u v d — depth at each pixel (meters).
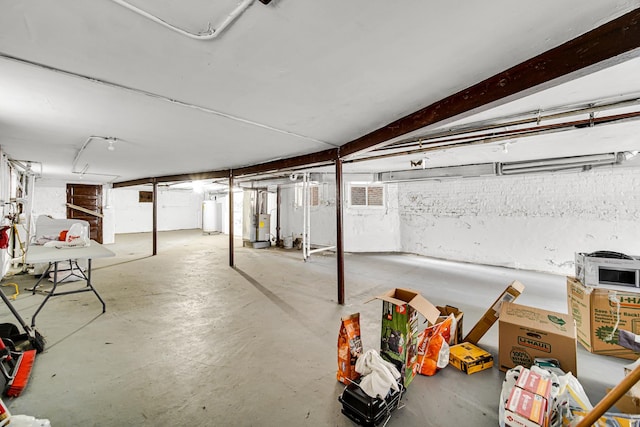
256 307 3.12
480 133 2.69
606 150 3.61
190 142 3.04
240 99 1.85
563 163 4.00
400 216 6.54
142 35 1.14
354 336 1.80
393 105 1.96
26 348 2.11
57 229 3.98
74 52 1.27
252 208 7.86
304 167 4.04
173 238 9.20
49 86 1.63
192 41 1.19
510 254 4.95
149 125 2.41
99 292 3.63
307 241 5.84
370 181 5.91
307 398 1.66
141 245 7.68
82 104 1.91
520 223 4.83
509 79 1.46
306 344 2.30
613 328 2.13
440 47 1.26
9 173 4.19
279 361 2.05
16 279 4.14
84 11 0.99
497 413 1.55
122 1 0.94
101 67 1.42
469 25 1.10
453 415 1.54
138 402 1.62
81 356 2.10
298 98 1.83
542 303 3.21
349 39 1.19
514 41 1.21
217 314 2.92
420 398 1.67
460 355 2.02
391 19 1.05
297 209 7.64
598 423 1.25
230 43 1.21
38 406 1.58
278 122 2.34
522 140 2.98
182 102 1.89
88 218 7.50
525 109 2.04
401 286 3.90
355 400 1.47
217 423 1.47
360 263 5.44
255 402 1.63
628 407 1.43
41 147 3.27
